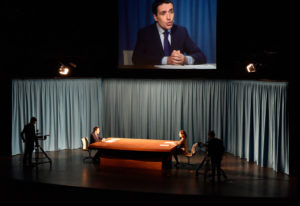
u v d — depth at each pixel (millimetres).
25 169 8625
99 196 7098
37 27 10328
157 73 11008
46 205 7453
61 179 7750
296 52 8203
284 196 6715
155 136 11555
